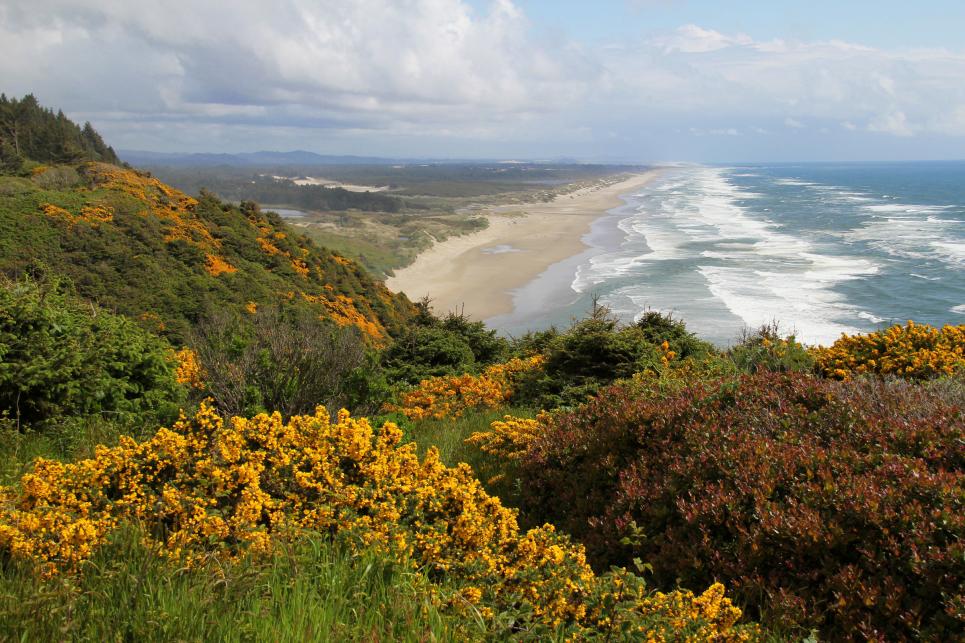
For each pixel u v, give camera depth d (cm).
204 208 3700
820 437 526
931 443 485
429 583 354
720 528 458
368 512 420
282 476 433
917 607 361
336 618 303
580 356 1118
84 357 766
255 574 324
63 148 6144
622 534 486
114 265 2686
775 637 368
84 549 336
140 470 411
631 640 320
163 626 274
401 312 4028
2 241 2509
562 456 633
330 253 4100
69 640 264
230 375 823
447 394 1200
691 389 660
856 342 1041
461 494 430
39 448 632
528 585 366
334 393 852
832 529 413
